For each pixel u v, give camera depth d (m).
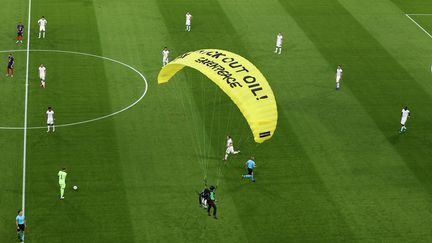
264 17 67.00
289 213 40.75
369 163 45.81
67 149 45.69
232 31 63.84
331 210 41.16
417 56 61.12
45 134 47.19
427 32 65.81
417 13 69.62
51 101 51.19
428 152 47.38
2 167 43.47
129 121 49.31
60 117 49.25
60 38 60.75
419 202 42.22
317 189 42.94
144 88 53.72
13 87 52.72
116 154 45.44
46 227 38.69
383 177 44.44
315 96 53.97
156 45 60.53
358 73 57.75
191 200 41.47
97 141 46.78
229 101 52.47
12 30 61.75
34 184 42.12
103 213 40.00
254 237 38.72
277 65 58.44
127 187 42.31
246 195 42.06
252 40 62.41
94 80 54.47
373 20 67.56
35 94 51.97
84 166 44.00
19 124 48.09
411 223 40.38
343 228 39.75
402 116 49.03
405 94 54.84
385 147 47.72
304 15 67.81
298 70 57.78
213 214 40.00
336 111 51.97
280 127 49.41
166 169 44.22
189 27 63.22
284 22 66.12
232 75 38.97
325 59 59.78
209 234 38.78
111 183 42.56
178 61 40.88
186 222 39.66
